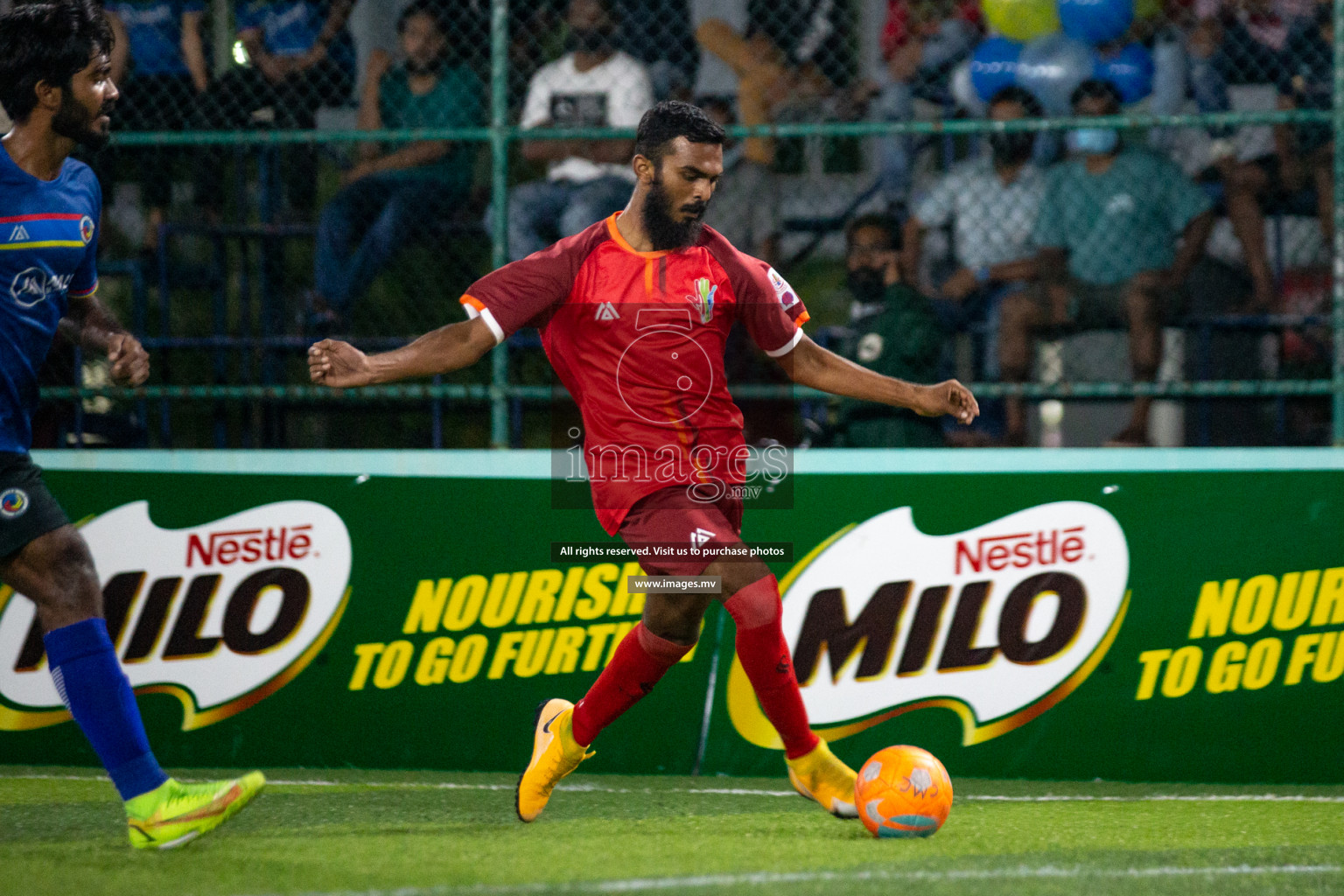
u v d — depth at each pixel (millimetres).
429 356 7391
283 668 10641
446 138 11578
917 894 6547
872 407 12414
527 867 7086
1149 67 13617
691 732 10438
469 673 10625
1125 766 10180
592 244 7836
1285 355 13594
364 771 10484
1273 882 6961
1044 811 9086
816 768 8352
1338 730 10148
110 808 8891
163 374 13109
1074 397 12656
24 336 7371
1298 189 13500
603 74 13688
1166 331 13672
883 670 10336
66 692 7363
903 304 12578
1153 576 10344
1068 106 13461
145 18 13555
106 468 10766
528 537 10734
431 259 13719
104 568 10656
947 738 10266
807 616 10414
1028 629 10336
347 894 6488
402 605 10680
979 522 10445
